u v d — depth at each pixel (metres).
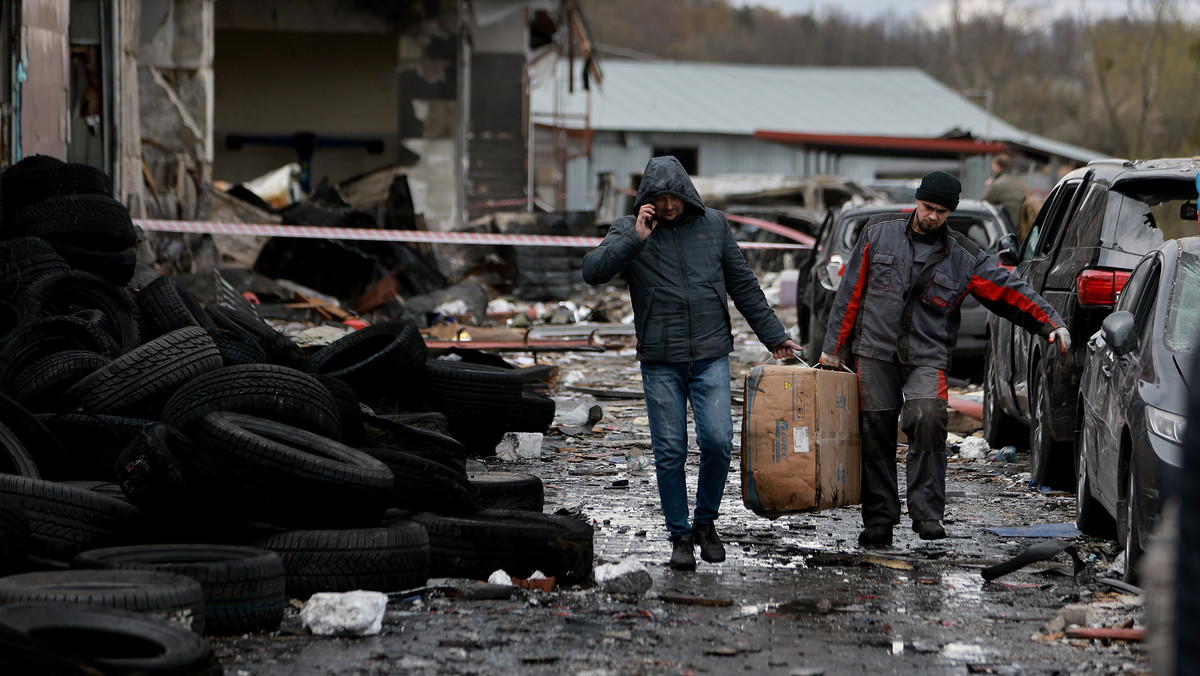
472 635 4.72
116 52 17.84
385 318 19.47
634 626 4.90
